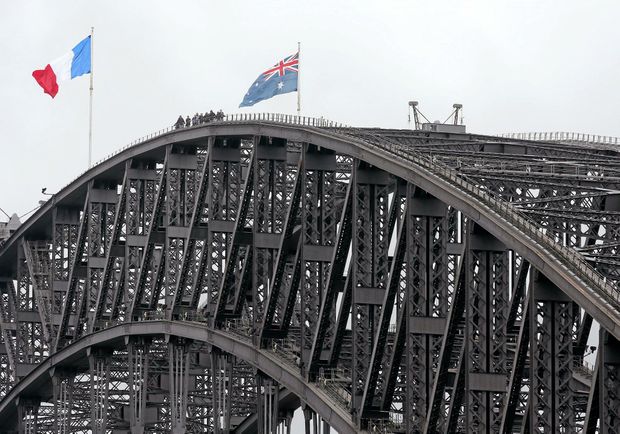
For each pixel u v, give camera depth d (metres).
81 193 162.75
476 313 89.25
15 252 183.75
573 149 113.81
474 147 112.56
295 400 128.38
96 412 156.12
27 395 177.25
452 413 90.88
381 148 101.50
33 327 183.38
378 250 103.50
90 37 167.00
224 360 132.75
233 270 124.88
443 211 96.69
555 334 81.62
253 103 130.62
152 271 148.00
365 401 100.44
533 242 81.81
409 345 95.81
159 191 138.62
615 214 87.69
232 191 131.88
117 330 147.00
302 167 111.81
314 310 111.94
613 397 76.00
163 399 157.12
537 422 81.25
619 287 79.44
